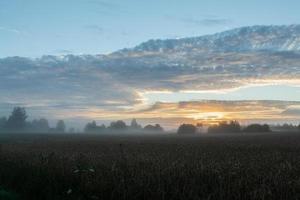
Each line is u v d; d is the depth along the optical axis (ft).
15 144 187.83
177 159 97.66
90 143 199.62
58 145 176.35
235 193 56.03
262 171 74.02
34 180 70.44
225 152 124.67
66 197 61.67
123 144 186.09
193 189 58.18
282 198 54.39
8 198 61.93
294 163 88.89
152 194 57.72
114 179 65.62
